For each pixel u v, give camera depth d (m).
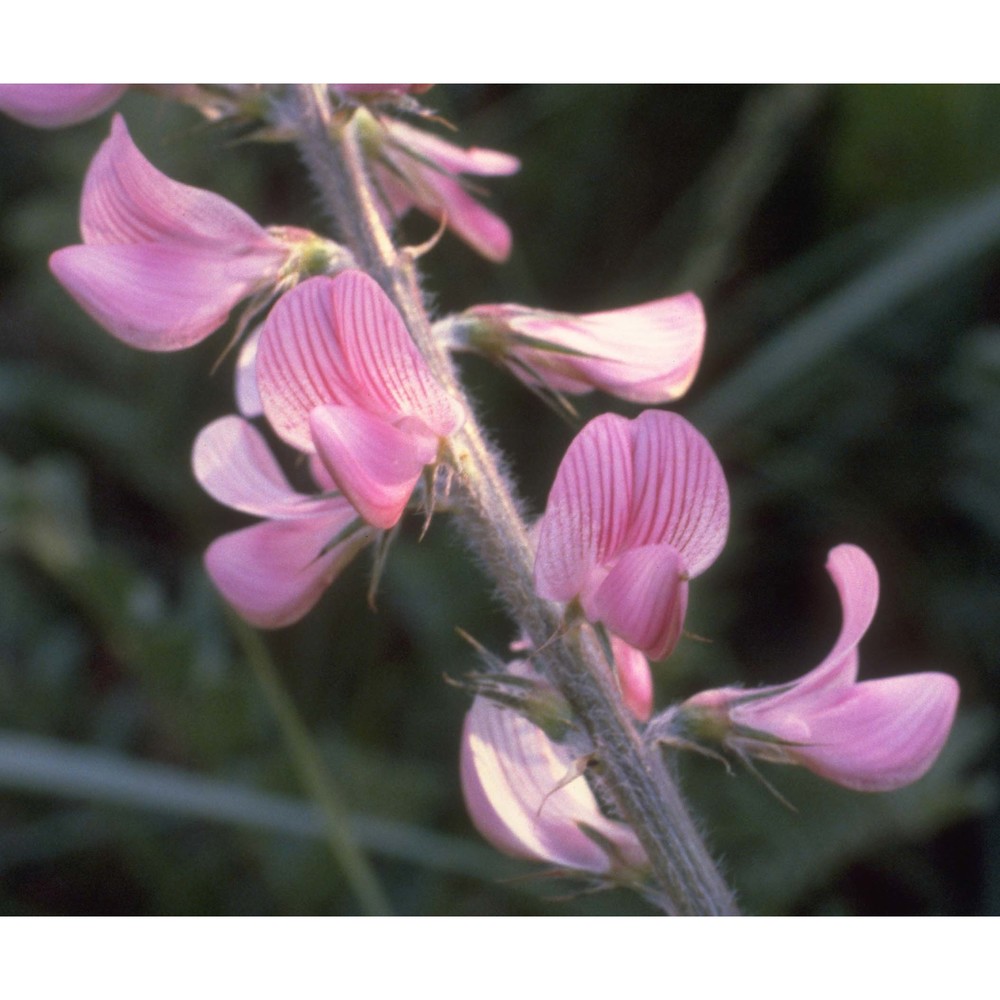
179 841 0.21
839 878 0.20
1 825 0.21
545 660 0.14
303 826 0.18
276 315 0.13
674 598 0.13
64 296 0.27
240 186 0.26
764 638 0.23
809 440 0.24
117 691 0.24
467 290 0.25
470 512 0.14
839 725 0.14
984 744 0.20
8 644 0.23
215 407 0.26
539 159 0.26
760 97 0.24
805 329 0.22
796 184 0.26
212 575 0.15
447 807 0.21
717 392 0.22
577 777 0.14
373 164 0.15
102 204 0.14
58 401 0.26
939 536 0.24
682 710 0.14
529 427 0.24
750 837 0.19
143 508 0.28
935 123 0.24
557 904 0.19
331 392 0.13
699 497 0.13
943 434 0.24
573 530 0.13
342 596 0.23
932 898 0.20
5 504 0.21
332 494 0.14
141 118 0.26
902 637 0.23
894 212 0.25
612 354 0.14
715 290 0.26
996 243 0.24
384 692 0.22
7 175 0.30
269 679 0.17
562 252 0.26
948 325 0.24
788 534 0.24
